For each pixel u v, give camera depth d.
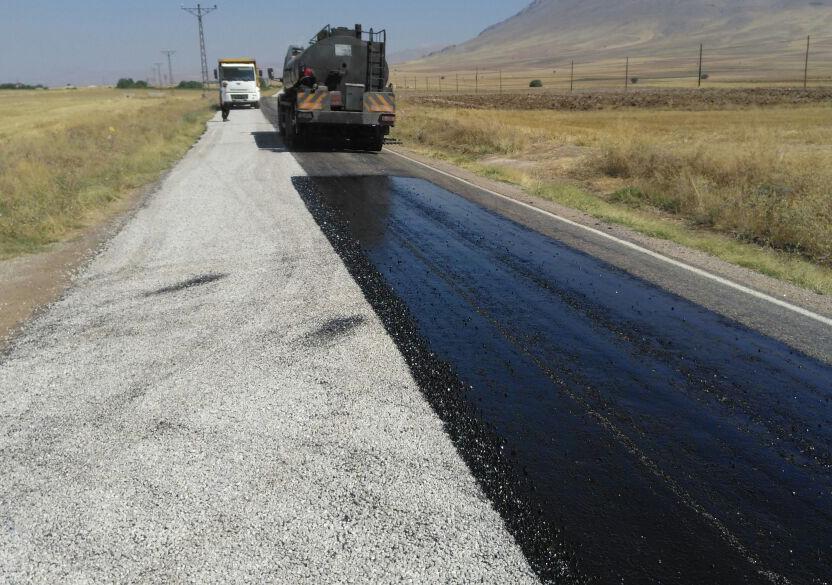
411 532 2.78
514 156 19.62
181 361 4.54
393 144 22.91
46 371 4.38
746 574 2.57
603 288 6.39
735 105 57.78
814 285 6.65
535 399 4.00
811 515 2.95
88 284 6.37
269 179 13.23
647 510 2.95
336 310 5.59
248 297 5.95
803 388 4.26
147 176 13.98
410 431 3.60
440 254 7.54
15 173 12.68
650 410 3.90
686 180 12.11
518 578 2.53
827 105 54.78
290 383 4.19
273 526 2.82
